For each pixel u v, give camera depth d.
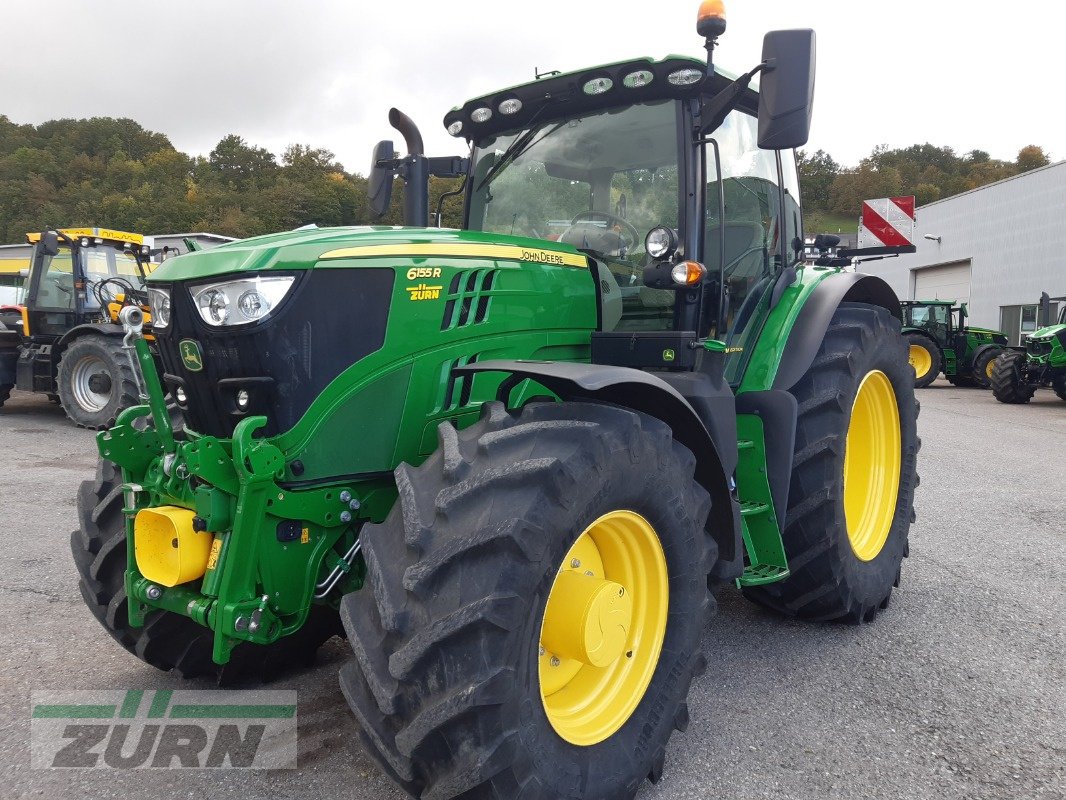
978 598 3.83
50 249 8.82
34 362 9.48
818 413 3.21
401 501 1.96
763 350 3.26
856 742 2.48
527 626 1.82
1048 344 13.24
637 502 2.12
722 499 2.51
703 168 2.93
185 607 2.19
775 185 3.57
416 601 1.79
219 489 2.09
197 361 2.21
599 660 2.06
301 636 2.77
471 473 1.94
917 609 3.68
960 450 8.34
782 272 3.52
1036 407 13.20
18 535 4.64
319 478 2.21
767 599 3.41
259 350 2.10
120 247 9.73
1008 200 22.53
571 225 3.15
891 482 3.80
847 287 3.57
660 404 2.35
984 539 4.86
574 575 2.08
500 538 1.78
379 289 2.28
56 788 2.15
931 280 26.73
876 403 3.79
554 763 1.90
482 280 2.51
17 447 7.77
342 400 2.22
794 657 3.14
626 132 3.03
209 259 2.19
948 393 16.05
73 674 2.85
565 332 2.78
